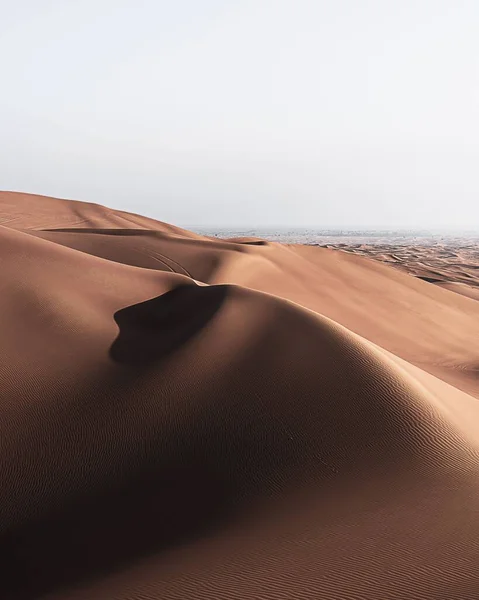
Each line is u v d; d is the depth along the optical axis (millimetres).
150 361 14656
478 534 7977
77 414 12141
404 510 8883
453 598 6285
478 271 106062
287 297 36750
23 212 67875
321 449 10977
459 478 10227
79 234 40219
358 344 14875
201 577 6832
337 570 6969
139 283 20344
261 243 47812
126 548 8203
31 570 7879
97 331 16312
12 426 11703
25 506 9680
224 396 12555
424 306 43656
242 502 9391
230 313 16688
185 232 69188
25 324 15539
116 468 10594
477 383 26000
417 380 15062
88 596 6562
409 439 11461
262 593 6430
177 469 10453
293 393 12648
